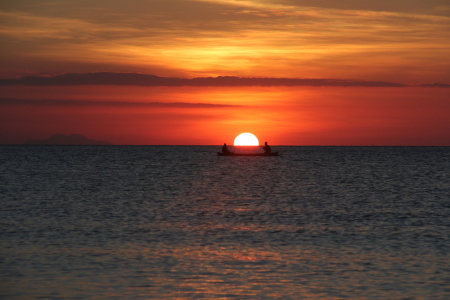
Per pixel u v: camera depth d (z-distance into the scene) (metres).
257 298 41.41
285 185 149.62
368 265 51.09
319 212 90.50
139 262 51.94
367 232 69.75
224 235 67.19
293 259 53.59
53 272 48.22
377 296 41.94
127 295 42.00
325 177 184.50
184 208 95.00
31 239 63.19
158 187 140.88
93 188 135.88
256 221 79.44
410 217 84.38
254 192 128.00
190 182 159.50
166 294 42.22
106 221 78.12
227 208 95.50
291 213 88.94
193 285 44.56
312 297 41.66
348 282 45.50
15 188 133.62
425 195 122.12
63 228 71.25
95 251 56.78
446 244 61.38
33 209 91.25
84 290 43.12
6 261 52.00
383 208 96.75
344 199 112.69
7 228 70.75
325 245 60.84
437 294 42.38
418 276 47.25
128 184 150.38
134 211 90.00
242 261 52.59
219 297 41.62
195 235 67.06
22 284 44.62
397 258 54.06
